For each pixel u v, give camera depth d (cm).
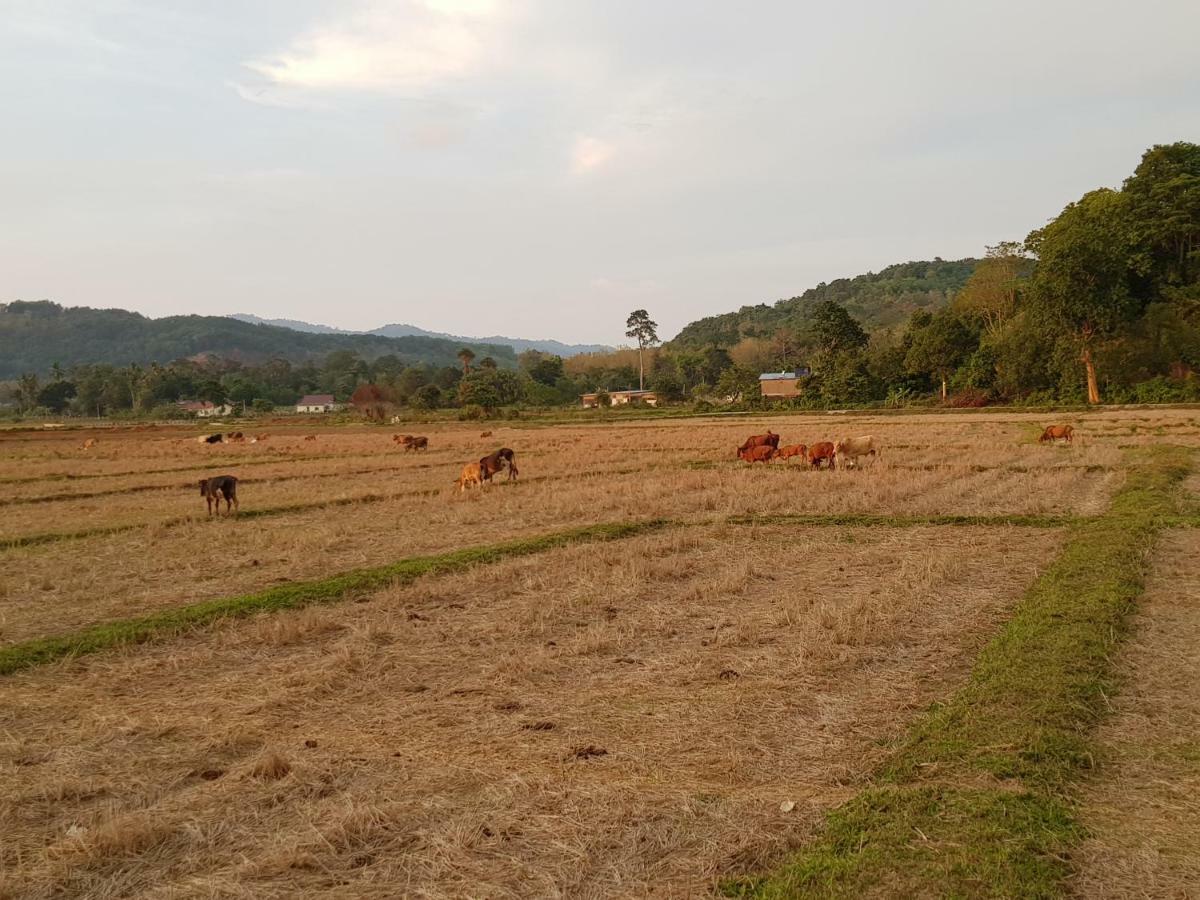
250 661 841
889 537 1410
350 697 720
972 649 798
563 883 426
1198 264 5959
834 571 1162
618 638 851
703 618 944
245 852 467
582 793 518
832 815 479
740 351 14688
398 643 878
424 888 426
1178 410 4719
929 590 1013
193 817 504
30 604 1095
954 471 2205
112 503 2208
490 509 1881
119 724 665
